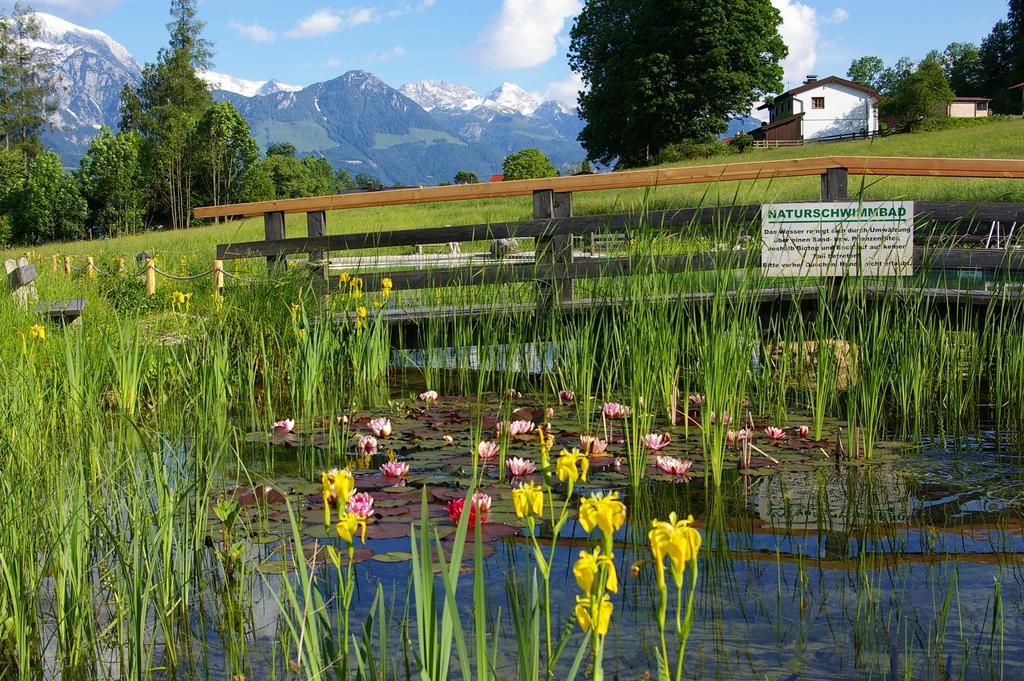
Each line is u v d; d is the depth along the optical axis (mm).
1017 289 5598
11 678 2094
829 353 4816
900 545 2781
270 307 6277
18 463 2760
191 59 73438
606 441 4219
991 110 80500
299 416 5012
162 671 2074
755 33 52812
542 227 6410
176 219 72000
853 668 1941
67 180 64312
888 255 5367
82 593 2281
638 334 4586
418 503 3252
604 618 1255
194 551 2748
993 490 3416
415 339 7098
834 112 73125
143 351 4930
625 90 54344
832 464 3887
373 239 6836
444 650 1473
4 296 8234
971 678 1888
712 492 3467
